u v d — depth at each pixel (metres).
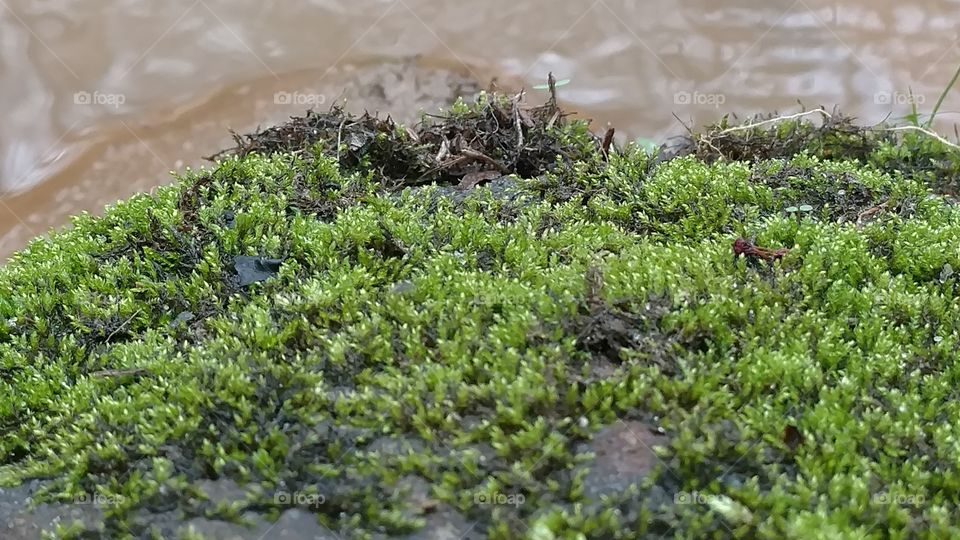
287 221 0.53
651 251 0.51
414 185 0.58
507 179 0.57
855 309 0.49
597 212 0.54
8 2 0.95
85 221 0.54
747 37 0.94
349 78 0.92
